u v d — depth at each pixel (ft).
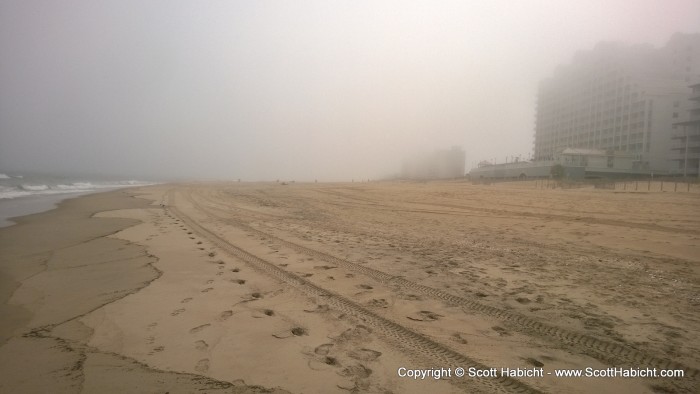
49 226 41.91
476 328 14.33
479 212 57.62
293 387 10.09
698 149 175.63
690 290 19.44
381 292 18.51
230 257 25.94
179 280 20.30
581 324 14.87
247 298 17.38
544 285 20.10
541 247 30.66
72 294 17.99
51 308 16.11
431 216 53.62
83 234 36.35
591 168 180.45
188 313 15.48
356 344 12.79
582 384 10.58
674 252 28.63
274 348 12.39
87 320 14.74
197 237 34.58
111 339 13.01
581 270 23.34
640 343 13.25
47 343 12.71
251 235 35.78
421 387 10.21
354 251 28.37
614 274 22.45
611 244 31.78
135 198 89.10
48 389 9.89
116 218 50.14
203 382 10.27
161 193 110.42
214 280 20.33
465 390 10.11
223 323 14.46
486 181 180.24
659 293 18.89
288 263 24.23
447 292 18.66
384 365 11.39
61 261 24.99
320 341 12.98
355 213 58.29
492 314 15.80
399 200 82.99
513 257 26.96
